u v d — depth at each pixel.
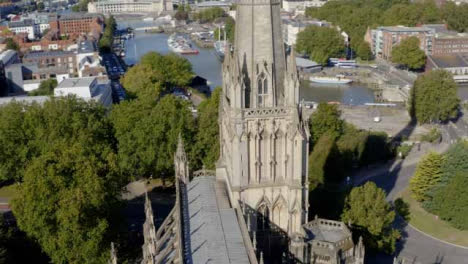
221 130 117.62
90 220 121.62
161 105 180.00
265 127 102.94
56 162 130.75
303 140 104.75
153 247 104.50
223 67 110.69
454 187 159.62
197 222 101.31
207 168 173.62
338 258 106.25
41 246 124.12
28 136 174.62
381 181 191.75
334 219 138.62
